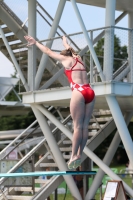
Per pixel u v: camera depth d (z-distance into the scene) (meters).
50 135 26.98
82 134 15.94
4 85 46.12
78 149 16.14
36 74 26.70
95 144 28.83
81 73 16.06
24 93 26.62
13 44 30.08
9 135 48.50
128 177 49.38
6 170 27.58
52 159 29.38
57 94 25.05
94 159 25.56
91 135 29.66
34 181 27.06
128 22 30.36
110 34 23.78
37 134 42.00
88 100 15.87
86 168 31.27
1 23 30.44
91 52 23.80
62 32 29.53
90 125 29.94
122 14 30.27
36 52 27.95
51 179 27.34
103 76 23.64
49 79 26.80
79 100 15.73
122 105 27.31
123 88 23.58
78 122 15.84
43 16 28.08
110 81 23.02
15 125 85.00
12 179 26.61
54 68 28.92
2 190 27.95
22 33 29.52
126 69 25.17
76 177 29.58
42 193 26.62
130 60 24.77
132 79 24.45
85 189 28.22
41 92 25.92
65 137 29.34
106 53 23.83
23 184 26.72
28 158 27.20
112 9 24.12
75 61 16.12
